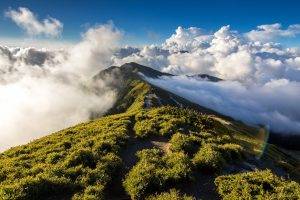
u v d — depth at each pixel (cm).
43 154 2323
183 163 2073
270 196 1738
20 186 1692
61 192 1744
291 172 2736
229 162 2369
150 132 2823
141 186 1780
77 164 2067
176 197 1691
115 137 2555
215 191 1891
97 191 1730
